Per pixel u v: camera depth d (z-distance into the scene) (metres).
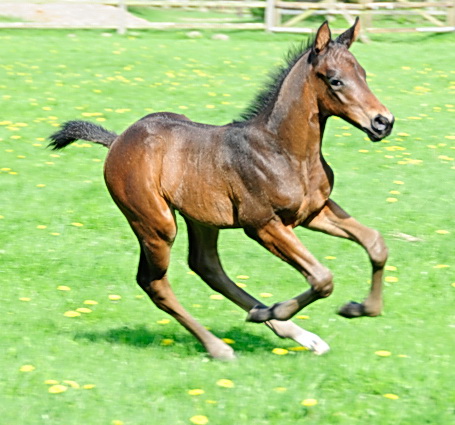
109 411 8.52
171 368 9.61
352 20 31.73
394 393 9.00
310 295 9.24
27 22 32.50
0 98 21.72
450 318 11.26
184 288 12.45
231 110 21.12
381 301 9.43
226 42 29.66
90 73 24.50
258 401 8.73
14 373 9.41
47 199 15.93
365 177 17.11
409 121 20.56
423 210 15.42
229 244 14.17
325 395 8.91
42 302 11.82
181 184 9.77
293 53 9.67
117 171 10.11
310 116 9.12
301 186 9.20
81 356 9.96
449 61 26.94
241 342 10.59
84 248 13.90
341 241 14.19
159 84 23.47
